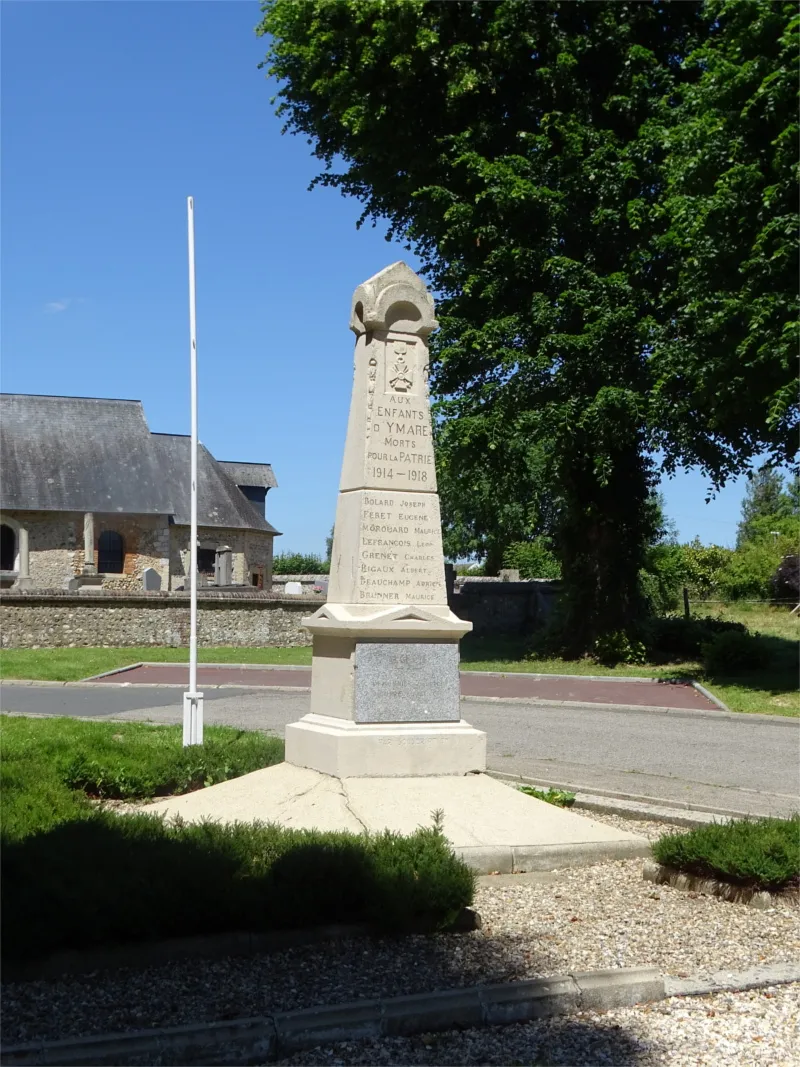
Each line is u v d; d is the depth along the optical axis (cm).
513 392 2383
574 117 2338
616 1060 451
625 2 2355
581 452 2527
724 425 2219
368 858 620
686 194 1984
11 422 4784
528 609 3794
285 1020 458
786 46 1756
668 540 6003
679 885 721
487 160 2453
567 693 2134
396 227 2803
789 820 782
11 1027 466
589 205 2380
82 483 4669
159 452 4962
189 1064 433
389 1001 480
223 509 4934
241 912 572
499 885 723
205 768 1018
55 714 1784
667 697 2039
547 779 1135
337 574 945
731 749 1420
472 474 2650
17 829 679
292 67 2572
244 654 3050
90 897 541
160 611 3309
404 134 2441
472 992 493
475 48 2378
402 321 955
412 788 848
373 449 931
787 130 1753
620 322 2258
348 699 887
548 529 5009
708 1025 489
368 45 2325
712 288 1917
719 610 4678
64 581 4562
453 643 918
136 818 708
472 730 902
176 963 553
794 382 1738
